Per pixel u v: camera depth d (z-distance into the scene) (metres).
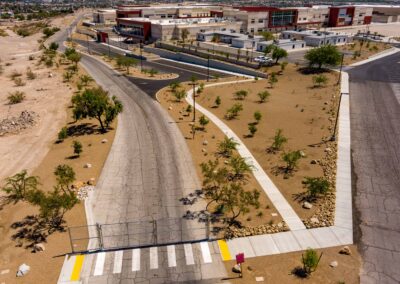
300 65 80.00
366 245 24.11
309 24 146.12
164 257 23.06
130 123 46.97
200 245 24.03
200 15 165.00
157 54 104.12
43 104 56.47
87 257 23.02
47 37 143.75
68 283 21.05
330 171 33.41
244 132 43.53
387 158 36.66
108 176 32.94
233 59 85.19
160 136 42.34
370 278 21.33
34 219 26.66
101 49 114.81
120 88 65.56
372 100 54.81
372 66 77.69
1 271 21.80
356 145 39.47
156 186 31.28
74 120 48.75
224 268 22.16
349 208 28.14
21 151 39.31
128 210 27.84
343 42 109.44
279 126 45.25
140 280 21.34
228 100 57.34
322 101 55.22
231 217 26.80
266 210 27.59
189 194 30.02
